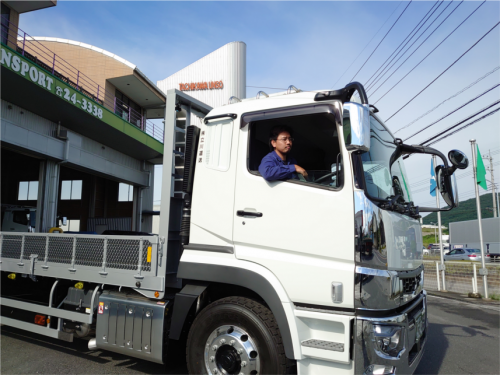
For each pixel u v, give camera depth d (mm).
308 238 2922
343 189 2859
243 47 33750
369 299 2682
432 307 8938
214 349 3131
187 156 3740
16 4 16141
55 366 4195
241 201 3264
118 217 27172
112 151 19172
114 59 23516
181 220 3912
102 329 3811
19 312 4797
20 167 25656
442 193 3676
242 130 3402
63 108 15281
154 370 4102
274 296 2938
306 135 3248
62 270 4320
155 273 3521
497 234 34219
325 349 2727
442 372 4340
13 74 12633
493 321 7273
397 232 3016
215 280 3213
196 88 33812
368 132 2648
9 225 12016
